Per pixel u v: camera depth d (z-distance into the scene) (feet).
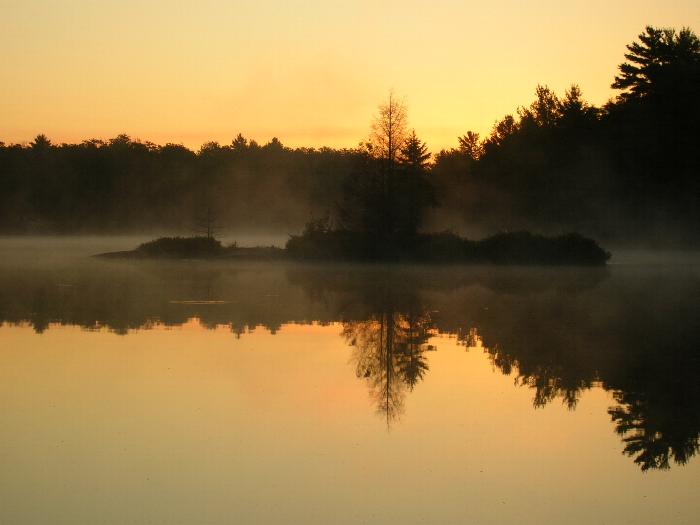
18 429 38.93
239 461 34.58
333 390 47.37
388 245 185.47
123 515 28.96
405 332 70.23
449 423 40.63
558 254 179.83
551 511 29.63
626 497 31.01
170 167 454.81
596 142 249.34
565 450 36.40
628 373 52.49
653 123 229.66
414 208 191.62
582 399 45.57
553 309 88.58
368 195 189.26
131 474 32.99
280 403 44.21
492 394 46.78
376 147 189.88
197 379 49.85
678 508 29.96
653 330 71.87
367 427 39.68
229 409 42.70
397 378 50.85
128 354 58.13
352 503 30.17
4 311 82.89
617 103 249.96
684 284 126.82
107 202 416.46
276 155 491.72
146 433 38.40
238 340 64.95
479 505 30.09
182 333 68.44
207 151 495.41
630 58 246.47
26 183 407.85
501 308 89.61
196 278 135.23
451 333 69.87
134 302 92.63
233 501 30.30
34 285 117.08
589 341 65.41
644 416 42.01
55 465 33.96
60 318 77.51
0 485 31.73
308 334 68.69
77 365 53.88
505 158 276.41
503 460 35.04
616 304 93.86
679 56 237.25
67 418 40.83
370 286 120.06
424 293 108.06
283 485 31.94
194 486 31.73
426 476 33.06
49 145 474.08
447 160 322.55
